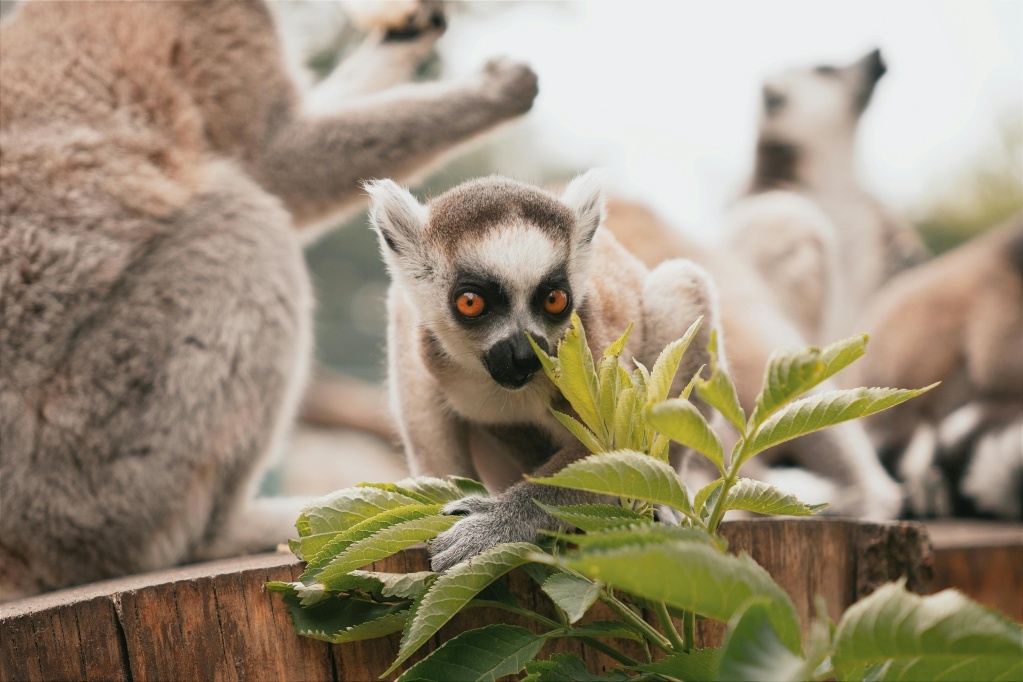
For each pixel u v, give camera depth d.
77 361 4.91
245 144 6.14
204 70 5.96
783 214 10.42
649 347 4.60
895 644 1.83
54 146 5.21
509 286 4.21
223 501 5.37
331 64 13.18
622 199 8.40
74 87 5.45
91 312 5.00
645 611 3.40
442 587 2.58
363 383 15.40
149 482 5.00
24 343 4.85
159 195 5.34
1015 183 21.58
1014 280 8.74
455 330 4.34
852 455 7.57
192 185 5.51
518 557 2.68
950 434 8.43
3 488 4.73
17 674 3.01
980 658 2.04
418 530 2.79
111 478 4.92
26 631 3.04
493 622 3.30
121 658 3.12
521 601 3.32
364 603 3.12
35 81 5.39
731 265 8.44
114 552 4.97
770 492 2.78
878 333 9.34
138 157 5.42
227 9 6.11
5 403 4.77
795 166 12.34
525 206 4.43
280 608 3.23
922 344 9.03
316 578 2.82
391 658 3.26
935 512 8.03
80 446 4.87
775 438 2.49
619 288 4.63
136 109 5.58
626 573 1.84
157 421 5.02
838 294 10.74
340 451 14.71
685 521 2.70
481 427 4.70
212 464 5.24
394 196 4.69
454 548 3.21
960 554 5.75
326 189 6.36
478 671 2.60
